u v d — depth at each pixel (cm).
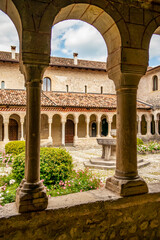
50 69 2011
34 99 263
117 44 305
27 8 250
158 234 313
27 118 268
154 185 343
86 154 1360
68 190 440
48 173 509
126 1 297
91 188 448
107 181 329
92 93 2139
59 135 1923
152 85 2125
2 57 1844
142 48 307
